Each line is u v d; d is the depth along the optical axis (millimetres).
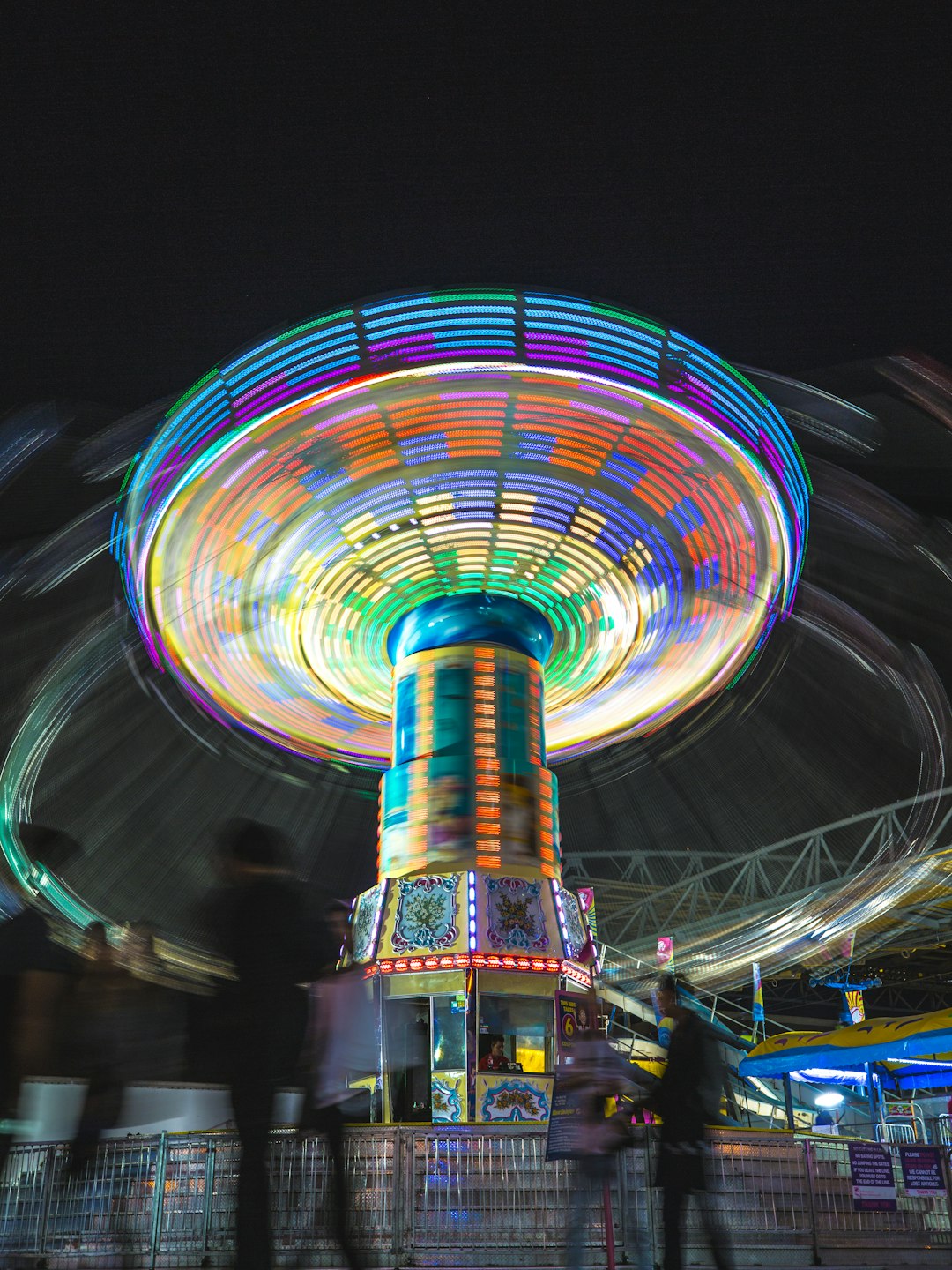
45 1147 8602
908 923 36906
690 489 12781
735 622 14305
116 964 6832
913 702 29031
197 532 12164
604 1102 6789
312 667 14945
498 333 11414
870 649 27531
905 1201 9336
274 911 5070
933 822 32562
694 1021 6875
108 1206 8406
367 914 13086
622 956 36969
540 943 12742
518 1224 8414
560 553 13859
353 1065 11984
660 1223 8344
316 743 17172
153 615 12750
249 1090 4832
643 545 13555
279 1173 8242
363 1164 8492
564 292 11430
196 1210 8273
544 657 14695
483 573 14133
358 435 12070
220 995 4973
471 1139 8672
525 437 12406
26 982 6145
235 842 5215
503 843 13164
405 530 13414
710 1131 8898
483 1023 12211
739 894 39500
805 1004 46031
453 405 11852
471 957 12297
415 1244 8281
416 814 13383
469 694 13766
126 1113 9820
